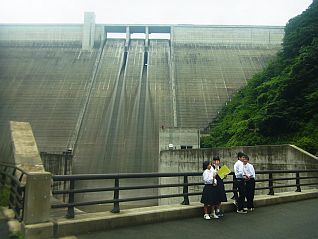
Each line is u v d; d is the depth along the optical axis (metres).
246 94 46.84
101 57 67.94
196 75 62.19
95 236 9.69
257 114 33.81
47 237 9.30
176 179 32.91
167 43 74.75
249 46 71.75
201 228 11.22
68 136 47.25
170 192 33.31
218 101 55.12
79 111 52.12
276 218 12.99
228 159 26.75
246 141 30.86
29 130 21.34
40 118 51.06
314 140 24.23
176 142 40.31
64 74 61.88
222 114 49.84
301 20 42.50
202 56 68.44
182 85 59.06
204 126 49.25
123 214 11.04
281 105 29.36
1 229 10.35
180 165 32.56
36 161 18.67
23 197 10.11
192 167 30.80
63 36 72.94
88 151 44.47
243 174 14.17
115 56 68.75
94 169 41.31
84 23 71.44
